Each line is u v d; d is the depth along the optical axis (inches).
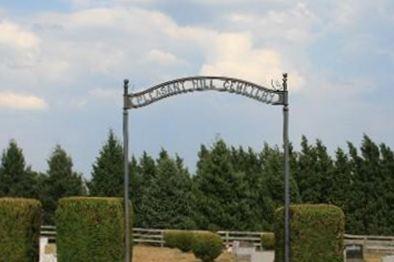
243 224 2704.2
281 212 1177.4
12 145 2918.3
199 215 2719.0
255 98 1127.6
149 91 1119.0
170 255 2161.7
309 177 2847.0
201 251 1935.3
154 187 2780.5
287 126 1124.5
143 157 3051.2
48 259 1707.7
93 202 1152.2
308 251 1128.2
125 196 1134.4
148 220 2760.8
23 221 1180.5
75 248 1149.7
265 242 2182.6
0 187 2878.9
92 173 2851.9
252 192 2763.3
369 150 2923.2
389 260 1774.1
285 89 1123.3
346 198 2859.3
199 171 2881.4
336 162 2888.8
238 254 1950.1
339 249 1136.8
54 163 2886.3
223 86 1123.3
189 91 1124.5
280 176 2748.5
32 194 2876.5
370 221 2874.0
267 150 3265.3
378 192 2888.8
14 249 1173.7
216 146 2765.7
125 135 1122.0
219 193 2721.5
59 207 1165.7
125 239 1143.6
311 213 1133.7
